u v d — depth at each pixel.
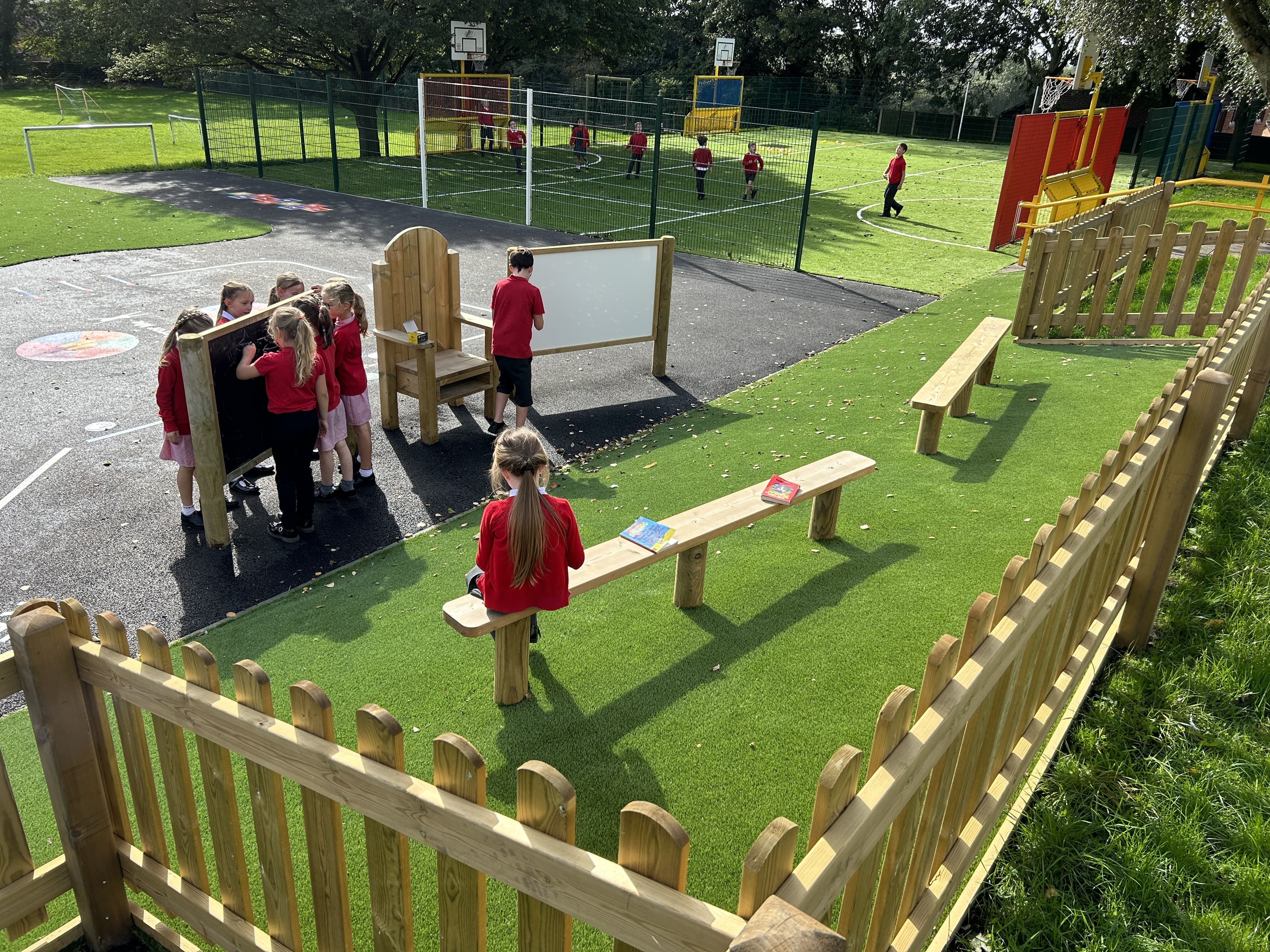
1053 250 10.58
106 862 3.06
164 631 5.46
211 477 6.26
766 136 36.06
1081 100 23.17
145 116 37.06
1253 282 12.07
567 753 4.00
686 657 4.71
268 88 25.41
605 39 36.44
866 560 5.68
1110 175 23.22
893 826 2.25
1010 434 7.76
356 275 14.78
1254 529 5.68
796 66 56.66
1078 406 8.27
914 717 4.17
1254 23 18.86
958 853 2.95
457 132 27.41
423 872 3.40
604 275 9.73
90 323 11.62
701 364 11.08
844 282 15.66
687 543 4.91
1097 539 3.53
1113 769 3.79
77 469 7.60
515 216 20.58
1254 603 4.97
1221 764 3.81
